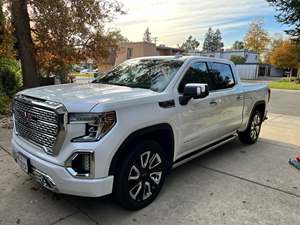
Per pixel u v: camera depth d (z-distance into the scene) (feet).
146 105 9.76
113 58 39.86
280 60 162.20
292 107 39.93
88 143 8.32
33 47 31.48
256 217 9.89
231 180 13.01
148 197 10.42
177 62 12.83
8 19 29.89
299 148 18.78
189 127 11.95
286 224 9.51
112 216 9.69
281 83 108.68
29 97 9.77
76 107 8.42
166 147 11.24
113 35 38.24
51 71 38.06
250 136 18.84
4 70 31.63
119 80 13.12
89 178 8.44
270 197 11.42
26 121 9.82
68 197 10.82
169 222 9.44
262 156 16.80
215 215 9.94
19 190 11.26
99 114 8.34
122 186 9.30
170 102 10.80
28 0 29.17
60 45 32.58
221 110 14.24
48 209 9.98
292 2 55.01
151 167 10.39
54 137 8.61
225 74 15.52
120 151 8.97
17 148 10.28
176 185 12.30
